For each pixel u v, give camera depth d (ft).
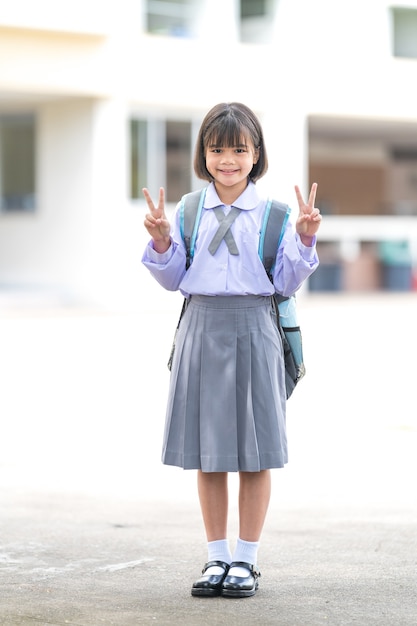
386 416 44.50
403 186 142.41
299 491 31.40
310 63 102.37
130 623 19.80
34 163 99.30
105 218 92.53
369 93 105.60
